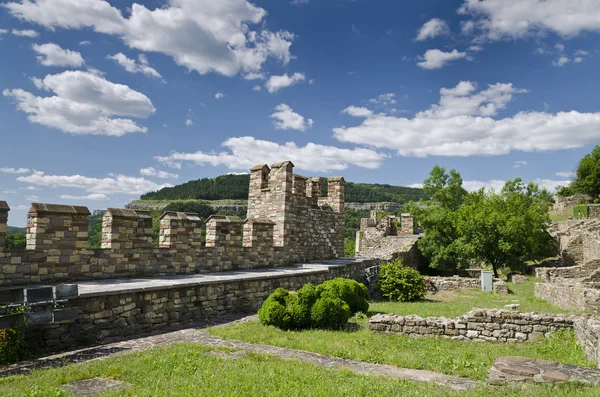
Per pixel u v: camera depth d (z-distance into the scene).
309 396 5.60
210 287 12.27
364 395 5.70
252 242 17.42
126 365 6.91
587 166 63.12
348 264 21.09
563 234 37.56
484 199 35.22
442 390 6.02
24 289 7.69
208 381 6.10
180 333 9.99
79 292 8.83
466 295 21.47
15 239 10.91
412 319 10.64
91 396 5.59
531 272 31.53
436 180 46.72
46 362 7.31
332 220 24.23
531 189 44.00
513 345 9.59
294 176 20.77
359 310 13.88
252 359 7.54
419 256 36.31
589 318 9.23
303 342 9.20
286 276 15.54
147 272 12.75
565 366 6.21
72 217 10.77
